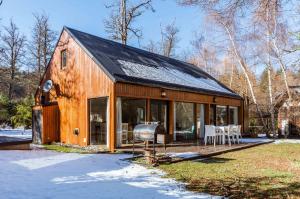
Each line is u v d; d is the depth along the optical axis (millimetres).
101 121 14555
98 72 14469
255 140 19938
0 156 11391
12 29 36625
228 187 6934
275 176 8117
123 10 26656
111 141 13469
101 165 9633
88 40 16531
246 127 24750
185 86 17281
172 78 17375
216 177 7973
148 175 8203
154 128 10344
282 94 25172
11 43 36656
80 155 11867
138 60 17500
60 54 17141
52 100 17656
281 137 24656
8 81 35719
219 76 37625
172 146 14773
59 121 17062
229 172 8648
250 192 6539
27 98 32062
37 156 11508
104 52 15828
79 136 15555
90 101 15164
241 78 33000
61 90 16953
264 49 22766
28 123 28953
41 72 35906
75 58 15992
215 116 20750
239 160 11047
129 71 15008
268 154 12898
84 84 15320
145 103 15422
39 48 36000
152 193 6430
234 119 23422
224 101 21406
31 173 8266
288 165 9906
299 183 7324
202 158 11523
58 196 6125
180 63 23500
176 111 17391
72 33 16203
